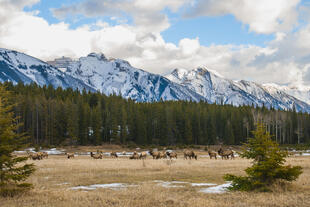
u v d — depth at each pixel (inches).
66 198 520.7
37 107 3430.1
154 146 3595.0
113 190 618.8
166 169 1002.7
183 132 3964.1
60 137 3388.3
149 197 537.6
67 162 1363.2
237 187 618.2
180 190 625.6
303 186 630.5
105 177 827.4
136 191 591.8
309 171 935.7
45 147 3041.3
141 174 886.4
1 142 561.0
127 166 1117.1
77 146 3287.4
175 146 3651.6
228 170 981.8
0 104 590.2
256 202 493.4
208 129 4033.0
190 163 1262.3
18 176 546.3
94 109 3676.2
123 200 507.8
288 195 542.3
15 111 3189.0
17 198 522.3
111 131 3710.6
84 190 631.8
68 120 3366.1
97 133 3496.6
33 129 3213.6
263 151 613.3
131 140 3848.4
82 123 3491.6
